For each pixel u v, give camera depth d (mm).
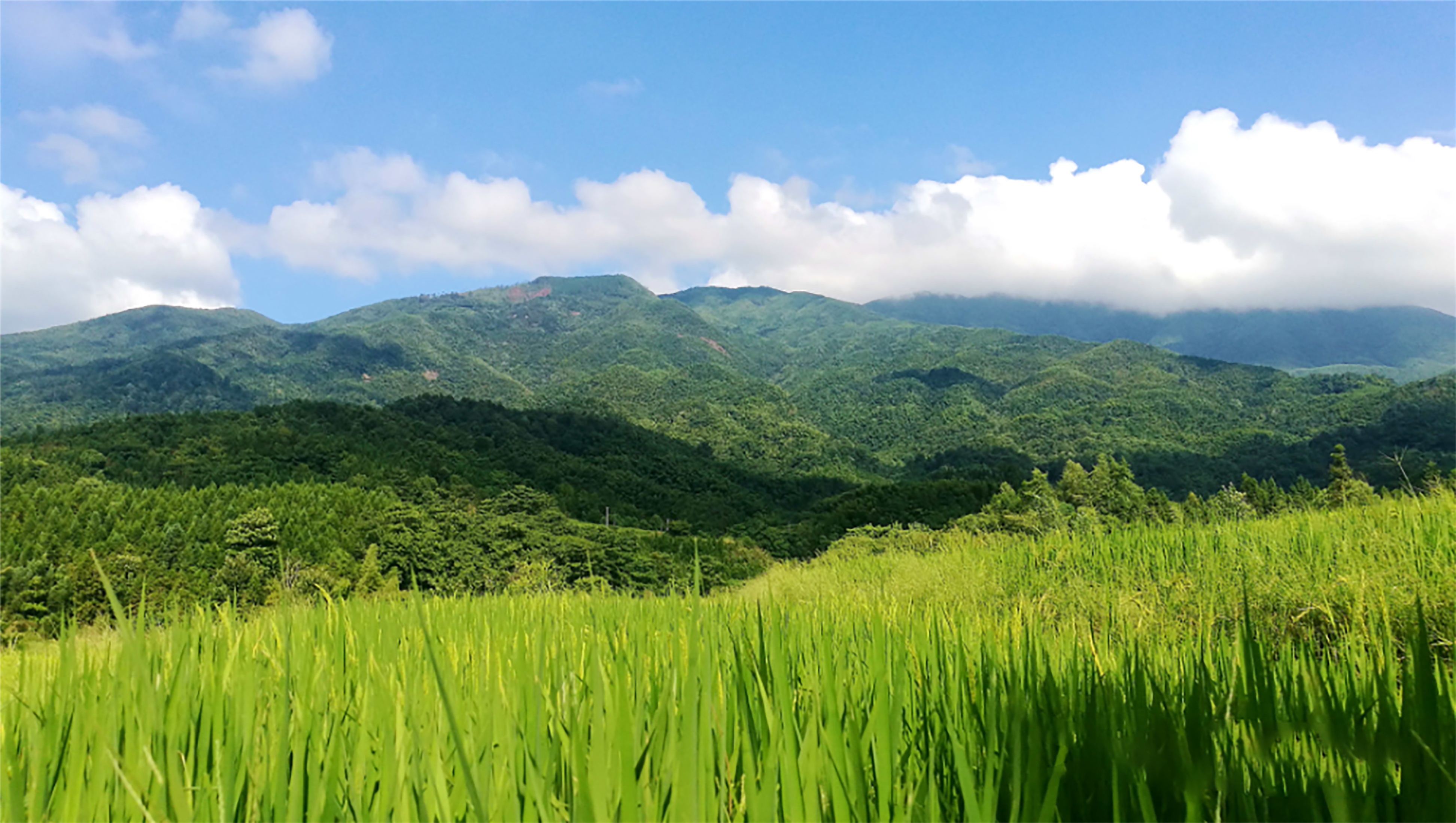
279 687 1828
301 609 3322
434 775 1251
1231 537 7238
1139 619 4539
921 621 2811
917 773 1384
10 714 1722
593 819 1090
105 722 1550
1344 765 1206
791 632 2689
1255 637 2023
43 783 1351
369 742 1554
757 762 1423
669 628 2920
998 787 1243
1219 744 1312
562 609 4887
